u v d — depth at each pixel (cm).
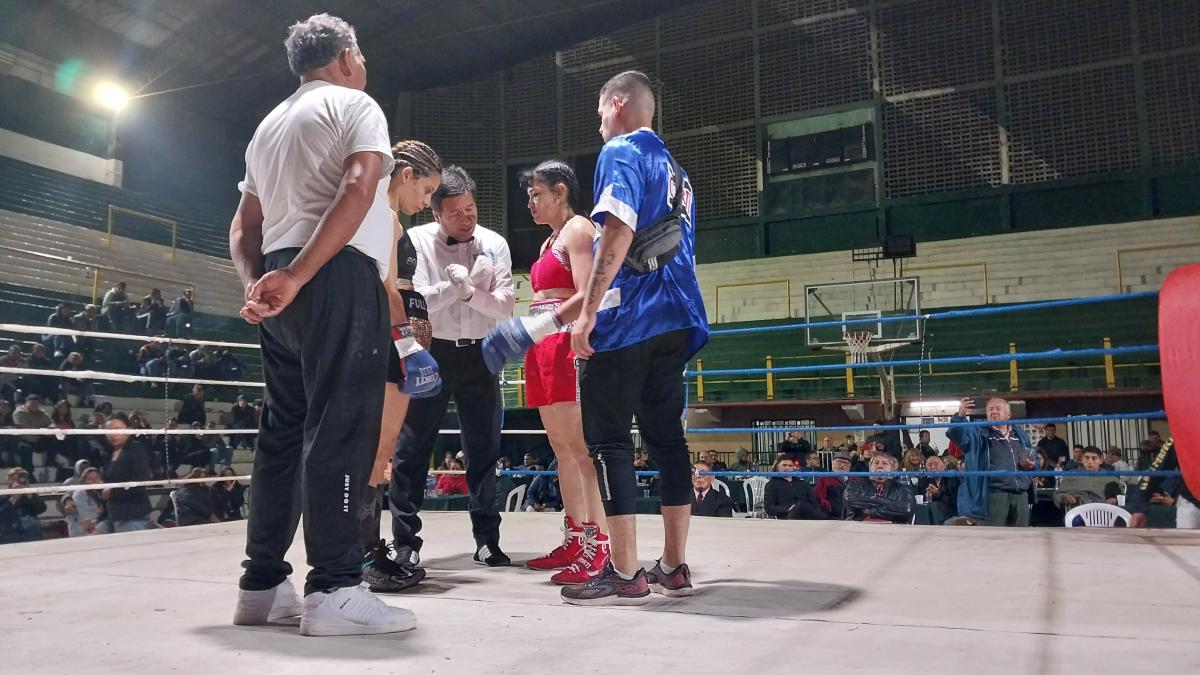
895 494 555
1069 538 327
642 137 209
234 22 1513
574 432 253
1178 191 1384
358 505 162
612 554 196
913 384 1352
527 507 842
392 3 1522
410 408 272
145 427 848
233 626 168
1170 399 278
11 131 1549
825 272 1546
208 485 757
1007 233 1454
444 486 993
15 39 1519
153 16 1485
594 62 1753
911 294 1402
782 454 866
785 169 1622
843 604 188
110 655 140
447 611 184
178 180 1819
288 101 176
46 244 1337
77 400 946
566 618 174
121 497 678
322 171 166
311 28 180
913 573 237
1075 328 1349
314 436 160
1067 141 1458
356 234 168
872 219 1558
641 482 910
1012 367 1295
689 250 222
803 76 1630
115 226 1546
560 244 267
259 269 178
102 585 227
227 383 486
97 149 1686
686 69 1711
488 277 276
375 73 1727
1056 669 127
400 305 206
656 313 208
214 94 1755
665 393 215
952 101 1533
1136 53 1430
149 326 1128
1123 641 147
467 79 1803
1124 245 1377
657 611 181
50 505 788
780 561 267
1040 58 1486
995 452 512
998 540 323
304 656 139
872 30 1588
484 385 286
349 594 158
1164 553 276
